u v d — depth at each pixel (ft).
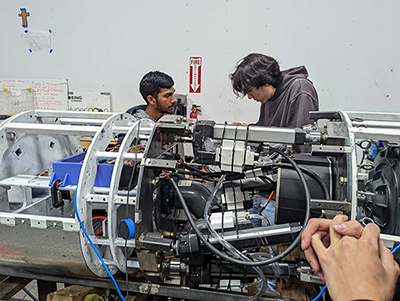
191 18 7.93
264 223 3.29
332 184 2.93
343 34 7.30
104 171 3.24
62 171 3.22
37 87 9.23
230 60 8.00
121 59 8.63
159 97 7.36
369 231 1.65
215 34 7.90
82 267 3.12
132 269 3.31
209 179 3.49
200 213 3.25
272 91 7.49
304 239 1.92
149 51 8.40
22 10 8.70
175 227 3.84
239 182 3.18
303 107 7.07
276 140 2.89
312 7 7.27
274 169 3.14
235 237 2.73
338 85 7.63
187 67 8.29
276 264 3.09
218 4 7.68
